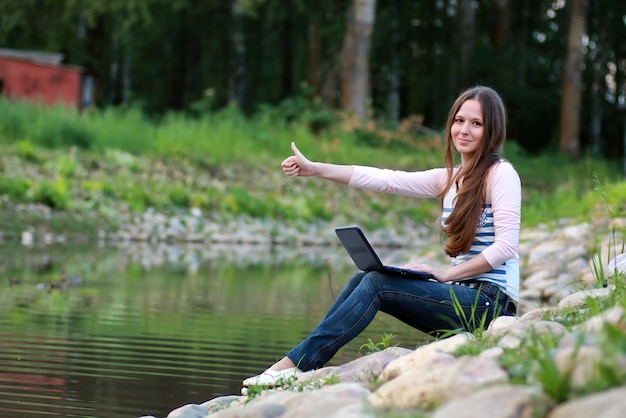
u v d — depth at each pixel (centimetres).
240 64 3531
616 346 239
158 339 604
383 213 2008
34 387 454
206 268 1118
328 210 1938
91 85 2647
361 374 370
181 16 3569
